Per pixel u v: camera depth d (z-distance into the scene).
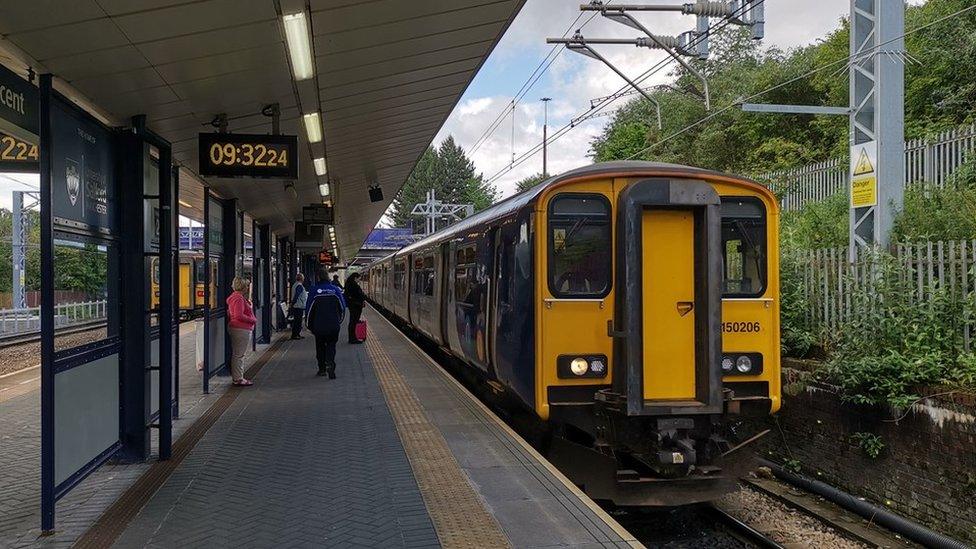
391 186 19.81
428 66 8.27
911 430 7.69
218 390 10.38
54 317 4.74
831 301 9.93
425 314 15.16
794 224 13.14
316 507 5.13
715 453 6.65
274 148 7.53
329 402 9.28
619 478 6.49
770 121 24.28
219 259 11.59
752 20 16.50
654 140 31.08
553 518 4.87
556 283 6.70
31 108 5.15
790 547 6.67
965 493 7.02
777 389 6.91
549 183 6.80
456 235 11.62
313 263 38.78
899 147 10.02
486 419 8.15
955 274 8.09
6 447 7.45
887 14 10.04
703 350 6.36
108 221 6.03
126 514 5.05
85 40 4.80
